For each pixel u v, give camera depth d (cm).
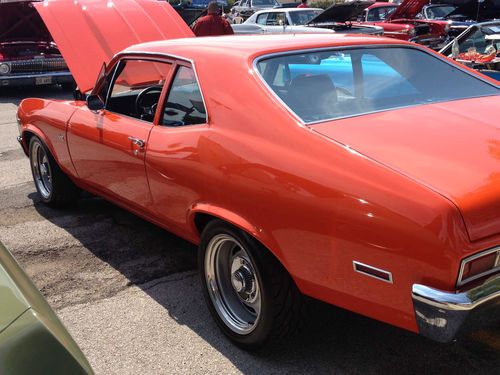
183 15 1272
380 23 1336
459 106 303
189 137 301
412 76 333
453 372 267
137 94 413
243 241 269
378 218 214
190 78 320
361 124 266
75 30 649
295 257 247
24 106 517
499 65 677
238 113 281
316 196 233
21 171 659
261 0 2209
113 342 306
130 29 683
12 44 1188
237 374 274
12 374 137
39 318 149
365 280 224
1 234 466
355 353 285
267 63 298
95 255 420
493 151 239
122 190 382
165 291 362
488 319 212
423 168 222
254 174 258
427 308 202
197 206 296
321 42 327
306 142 250
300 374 271
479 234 202
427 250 202
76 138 424
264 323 269
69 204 520
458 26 1288
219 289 303
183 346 300
